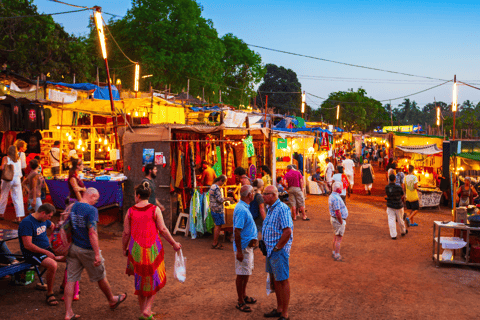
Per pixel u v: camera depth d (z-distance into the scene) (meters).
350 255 8.56
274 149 13.72
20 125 9.55
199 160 11.10
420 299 6.04
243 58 47.84
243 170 8.46
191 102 22.30
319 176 18.59
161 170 10.06
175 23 34.03
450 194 15.93
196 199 9.66
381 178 27.09
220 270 7.28
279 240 5.08
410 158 23.03
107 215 10.34
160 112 16.02
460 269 7.66
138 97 16.14
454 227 7.72
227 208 9.22
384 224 12.09
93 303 5.48
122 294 5.46
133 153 10.24
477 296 6.21
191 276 6.90
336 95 72.44
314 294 6.18
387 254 8.70
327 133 21.27
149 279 4.73
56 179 10.45
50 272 5.32
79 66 30.77
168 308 5.48
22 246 5.52
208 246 9.05
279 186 12.70
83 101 13.73
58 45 28.75
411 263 8.03
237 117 18.16
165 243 9.20
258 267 7.55
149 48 32.16
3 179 9.12
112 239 9.02
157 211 4.86
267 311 5.46
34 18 28.17
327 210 14.31
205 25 37.06
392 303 5.85
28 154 10.96
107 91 14.13
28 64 27.98
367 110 74.44
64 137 14.28
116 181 9.80
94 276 5.02
